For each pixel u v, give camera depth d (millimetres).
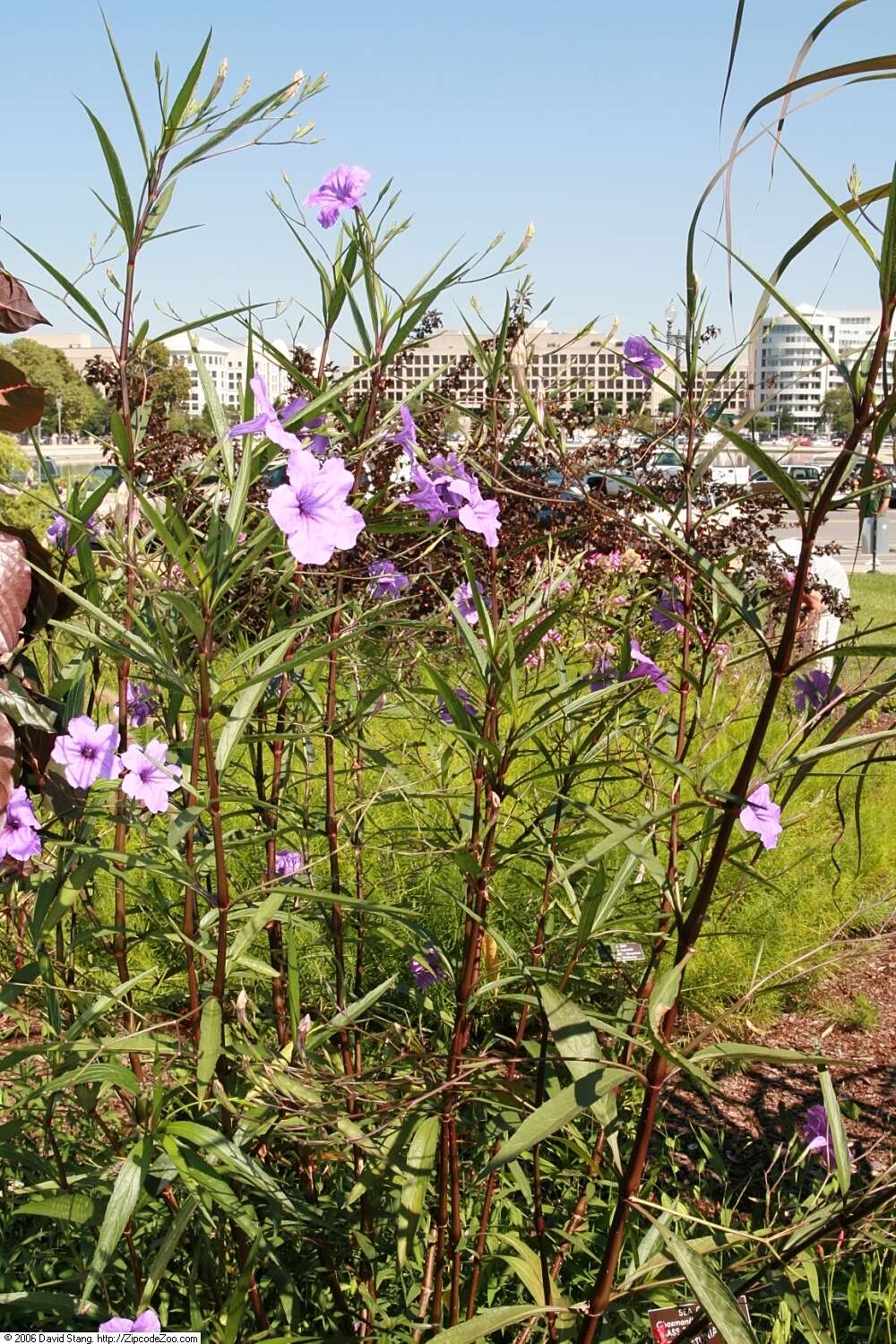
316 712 2109
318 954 2438
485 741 1470
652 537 1741
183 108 1432
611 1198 2275
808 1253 1812
